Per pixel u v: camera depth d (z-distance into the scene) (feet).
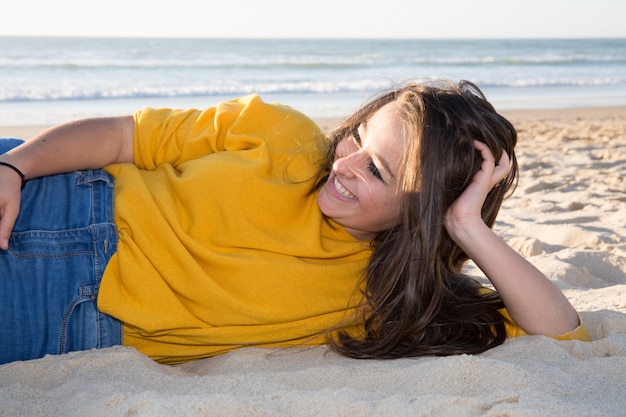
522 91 54.95
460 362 5.47
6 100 35.29
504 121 6.55
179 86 45.98
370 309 6.49
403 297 6.48
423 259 6.26
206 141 6.84
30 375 5.77
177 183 6.39
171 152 6.97
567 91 56.18
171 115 7.12
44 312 6.04
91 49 83.66
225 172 6.26
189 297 6.15
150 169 7.06
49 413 5.07
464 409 4.78
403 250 6.30
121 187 6.49
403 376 5.59
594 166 20.29
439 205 6.20
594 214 13.70
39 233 6.10
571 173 18.93
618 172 18.97
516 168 6.89
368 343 6.55
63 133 6.53
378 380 5.64
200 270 6.10
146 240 6.17
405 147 6.07
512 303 6.43
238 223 6.22
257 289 6.19
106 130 6.84
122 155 6.97
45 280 6.06
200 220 6.21
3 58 62.39
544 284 6.42
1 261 5.87
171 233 6.16
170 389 5.51
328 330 6.48
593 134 28.76
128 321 6.07
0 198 5.79
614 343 6.30
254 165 6.33
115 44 97.71
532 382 5.22
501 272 6.32
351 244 6.72
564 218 13.38
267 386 5.38
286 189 6.37
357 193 6.18
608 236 11.61
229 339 6.36
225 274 6.19
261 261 6.19
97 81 47.14
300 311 6.32
